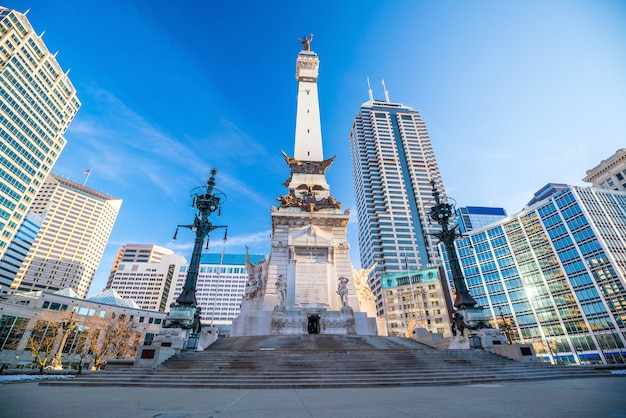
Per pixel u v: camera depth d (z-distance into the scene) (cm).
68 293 6919
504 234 8100
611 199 7069
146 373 1440
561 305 6694
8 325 5666
